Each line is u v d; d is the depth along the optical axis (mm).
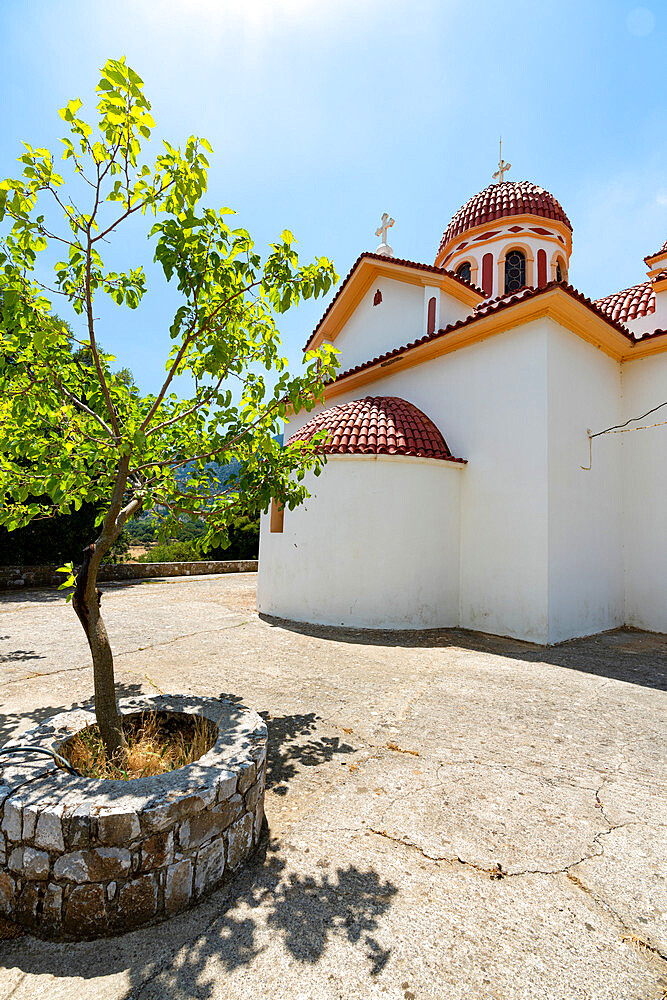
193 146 2824
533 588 7938
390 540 8625
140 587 14297
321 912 2312
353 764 3738
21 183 2602
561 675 6039
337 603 8711
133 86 2500
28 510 3400
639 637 8641
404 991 1928
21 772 2529
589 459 8953
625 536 9828
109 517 3232
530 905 2375
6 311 2559
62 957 2094
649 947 2146
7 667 6039
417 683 5641
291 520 9383
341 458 8852
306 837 2869
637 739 4219
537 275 14102
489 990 1935
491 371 8930
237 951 2104
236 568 19812
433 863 2656
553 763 3785
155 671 5977
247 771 2641
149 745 3240
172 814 2271
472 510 9055
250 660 6500
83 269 3021
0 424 3252
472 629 8820
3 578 12742
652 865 2670
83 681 5512
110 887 2191
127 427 3189
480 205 14836
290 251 3229
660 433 9523
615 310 11492
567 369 8516
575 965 2055
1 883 2279
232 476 3613
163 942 2152
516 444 8398
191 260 2900
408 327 12250
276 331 3529
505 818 3074
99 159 2791
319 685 5523
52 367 3143
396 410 9836
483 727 4438
